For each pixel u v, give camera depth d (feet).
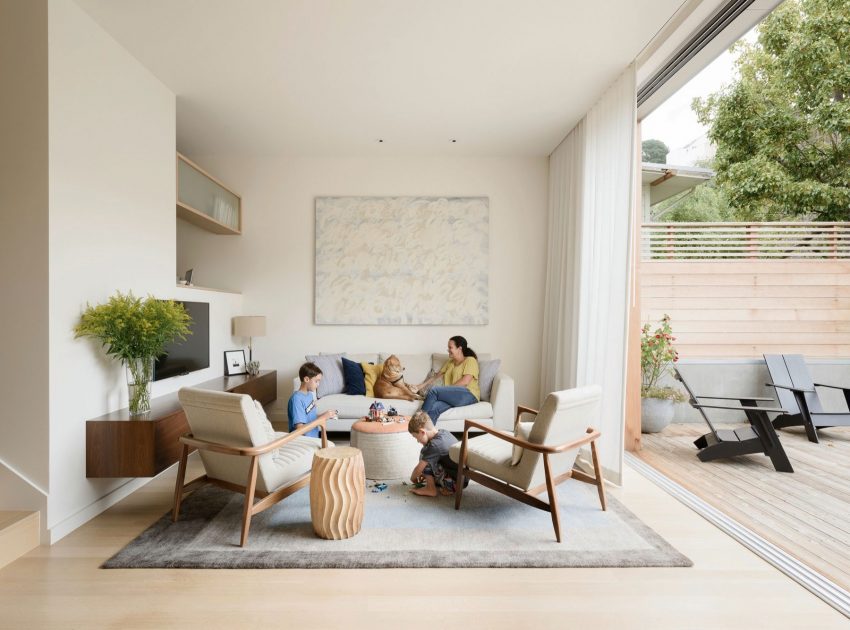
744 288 17.88
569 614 6.00
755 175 21.54
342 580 6.79
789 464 11.58
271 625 5.74
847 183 20.44
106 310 8.77
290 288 17.54
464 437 9.30
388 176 17.61
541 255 17.66
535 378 17.65
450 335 17.62
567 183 15.39
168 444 9.34
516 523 8.76
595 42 10.05
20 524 7.46
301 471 8.96
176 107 13.33
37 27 7.93
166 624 5.74
